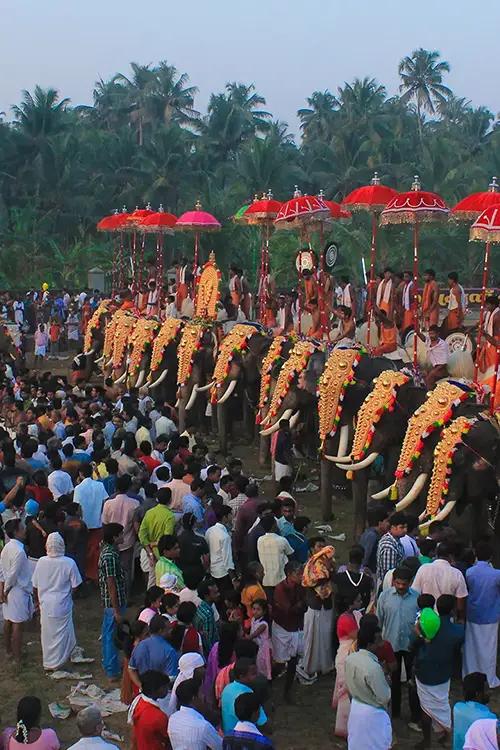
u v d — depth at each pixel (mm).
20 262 52375
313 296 17922
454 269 46406
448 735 8664
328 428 14445
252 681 7414
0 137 60375
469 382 12438
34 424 16344
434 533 10484
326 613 9766
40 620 10742
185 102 83375
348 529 14750
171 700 8078
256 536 10430
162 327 22938
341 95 70938
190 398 20938
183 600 9516
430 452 11914
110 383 23047
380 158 58875
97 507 12586
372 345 16188
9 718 9500
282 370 16234
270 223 22047
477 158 61656
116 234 55469
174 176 59656
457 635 8484
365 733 7594
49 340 34812
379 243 44781
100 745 6809
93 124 85250
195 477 11844
